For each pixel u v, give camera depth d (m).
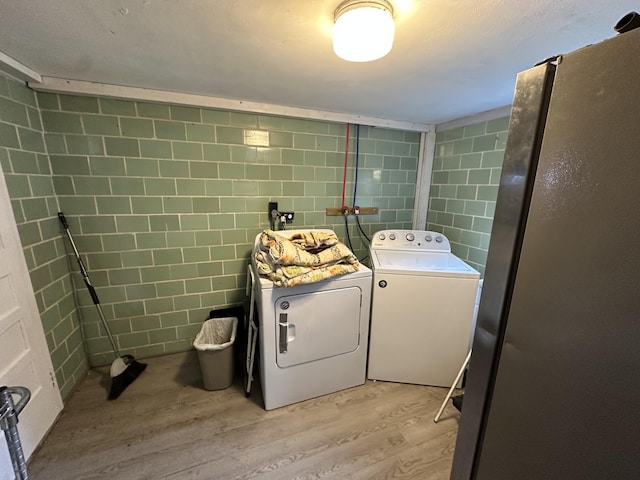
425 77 1.47
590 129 0.44
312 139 2.25
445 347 1.84
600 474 0.47
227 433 1.52
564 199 0.49
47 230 1.61
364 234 2.62
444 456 1.42
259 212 2.20
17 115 1.43
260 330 1.64
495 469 0.68
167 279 2.07
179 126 1.88
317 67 1.36
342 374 1.84
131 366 1.92
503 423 0.65
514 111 0.57
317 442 1.48
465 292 1.76
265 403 1.68
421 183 2.67
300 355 1.69
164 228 1.99
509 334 0.62
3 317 1.24
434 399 1.80
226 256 2.18
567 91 0.47
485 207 2.15
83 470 1.31
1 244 1.26
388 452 1.44
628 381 0.42
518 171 0.57
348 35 0.90
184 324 2.19
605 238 0.43
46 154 1.64
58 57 1.28
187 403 1.73
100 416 1.61
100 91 1.62
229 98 1.88
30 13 0.93
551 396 0.54
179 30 1.04
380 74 1.44
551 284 0.52
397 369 1.92
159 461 1.36
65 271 1.75
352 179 2.46
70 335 1.78
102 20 0.98
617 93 0.40
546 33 1.04
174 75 1.48
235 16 0.95
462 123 2.29
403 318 1.84
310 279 1.58
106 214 1.84
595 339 0.46
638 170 0.39
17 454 0.86
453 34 1.05
